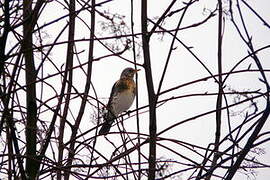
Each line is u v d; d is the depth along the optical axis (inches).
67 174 213.8
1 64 187.0
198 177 203.5
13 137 196.1
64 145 223.6
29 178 200.2
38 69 215.2
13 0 206.7
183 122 207.8
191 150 211.9
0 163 211.5
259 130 198.4
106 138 240.5
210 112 209.2
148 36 215.3
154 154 202.7
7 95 195.2
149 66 214.5
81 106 238.5
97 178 201.5
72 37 241.0
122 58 215.6
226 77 227.6
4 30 184.2
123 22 208.1
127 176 210.4
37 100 220.8
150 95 212.7
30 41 205.9
